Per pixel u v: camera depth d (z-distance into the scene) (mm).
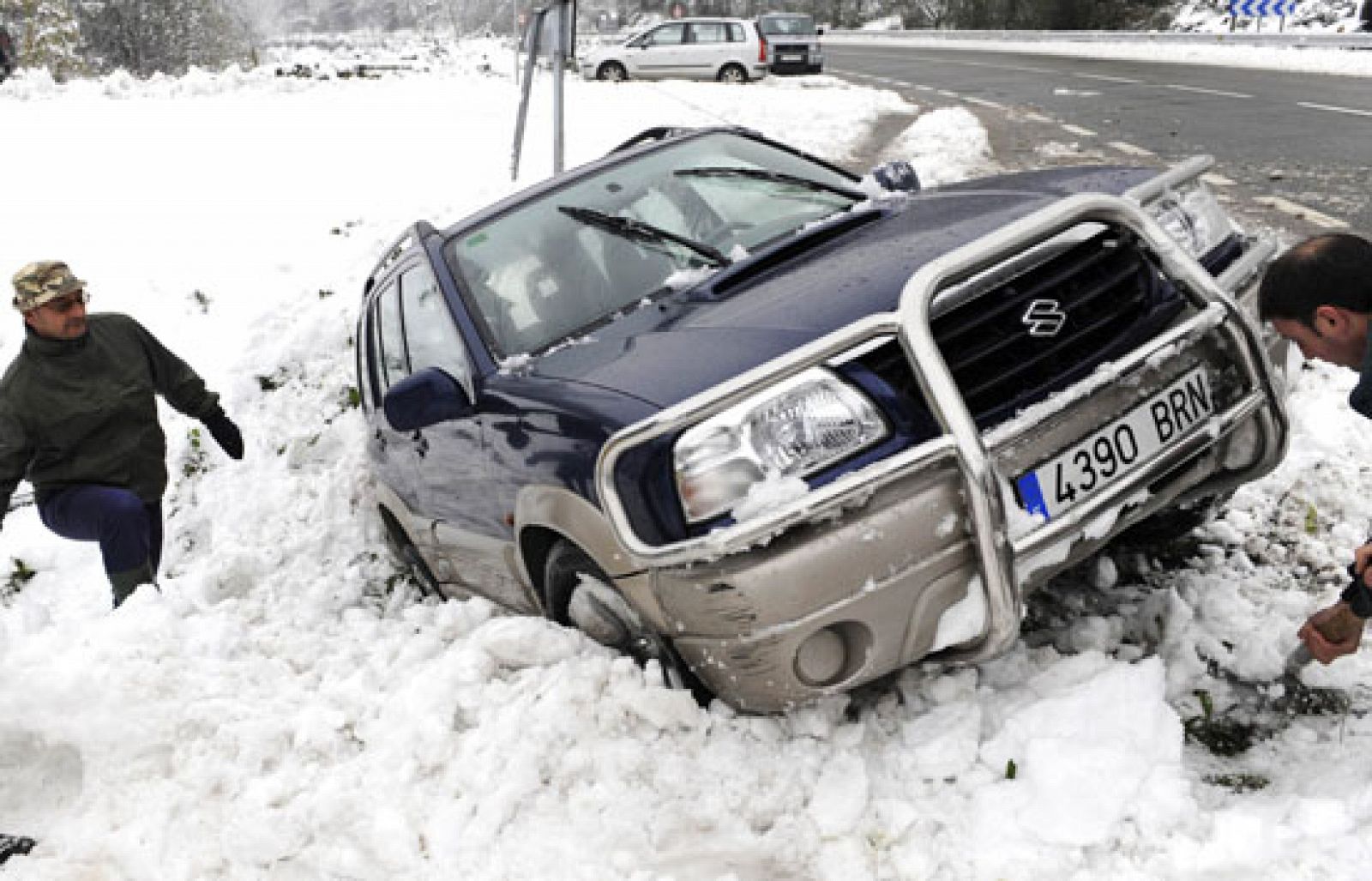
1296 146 11438
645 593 2977
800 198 4230
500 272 3936
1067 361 2967
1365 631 3291
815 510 2611
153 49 45938
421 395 3449
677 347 3125
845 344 2711
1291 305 2545
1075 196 2994
